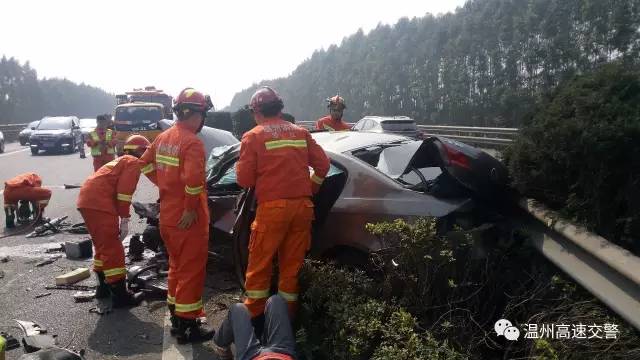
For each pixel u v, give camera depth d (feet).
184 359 12.74
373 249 12.96
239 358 9.67
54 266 20.11
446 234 12.14
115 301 16.08
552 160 12.28
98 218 15.66
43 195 26.86
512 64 122.31
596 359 9.11
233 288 17.31
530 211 12.86
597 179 10.91
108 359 12.81
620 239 10.63
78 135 78.48
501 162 14.43
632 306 8.84
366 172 13.98
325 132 18.07
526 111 14.14
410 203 12.98
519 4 133.08
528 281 12.02
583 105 11.57
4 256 21.31
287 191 12.26
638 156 10.27
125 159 16.30
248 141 12.43
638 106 10.80
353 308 11.31
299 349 11.55
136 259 20.71
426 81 167.94
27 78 364.99
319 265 13.70
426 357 9.64
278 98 12.93
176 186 13.28
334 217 13.97
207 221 13.70
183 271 13.42
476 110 137.69
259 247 12.42
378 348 10.26
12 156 68.85
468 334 10.96
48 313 15.61
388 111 191.01
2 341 10.87
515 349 10.59
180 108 13.50
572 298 10.75
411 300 11.51
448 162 13.01
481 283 11.83
